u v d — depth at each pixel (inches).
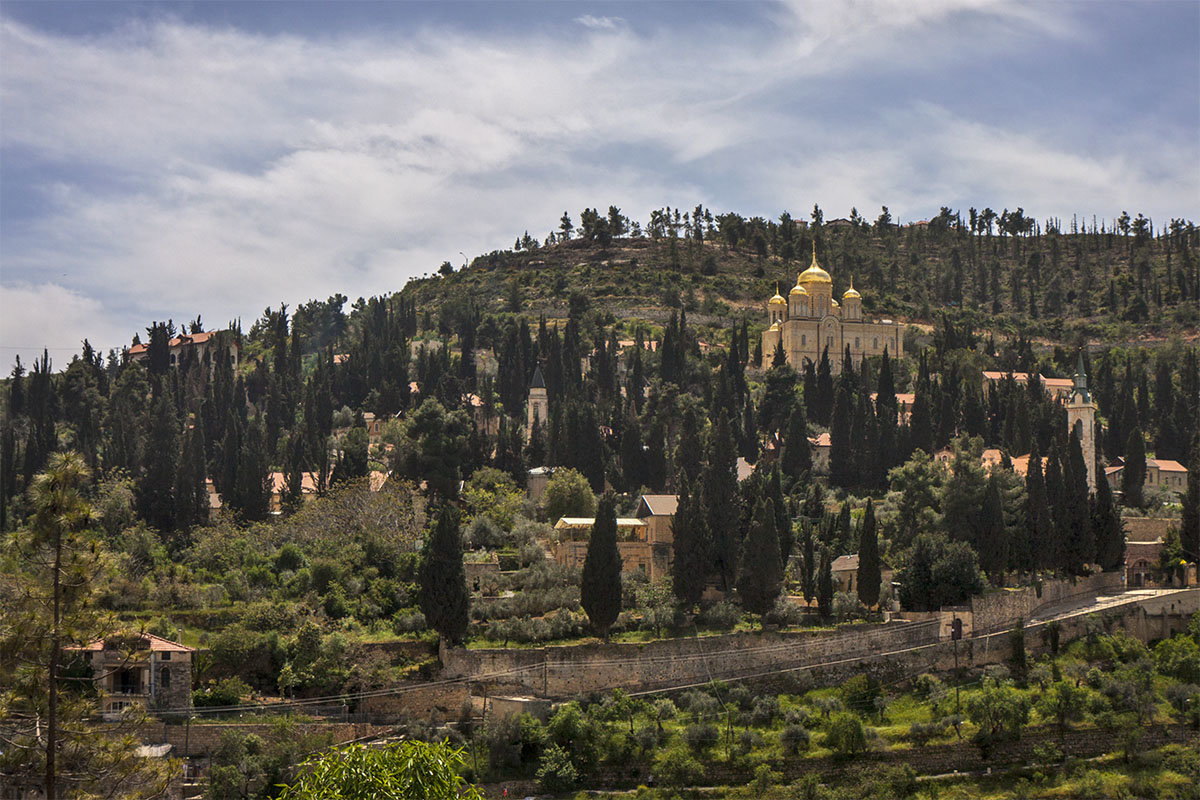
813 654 5511.8
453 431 7618.1
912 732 4965.6
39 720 2674.7
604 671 5275.6
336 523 6604.3
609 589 5516.7
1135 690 5172.2
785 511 6668.3
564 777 4680.1
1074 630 5782.5
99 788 2760.8
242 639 5078.7
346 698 5054.1
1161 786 4724.4
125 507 6978.4
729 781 4753.9
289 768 4397.1
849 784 4753.9
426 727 4877.0
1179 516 7642.7
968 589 5866.1
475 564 6210.6
